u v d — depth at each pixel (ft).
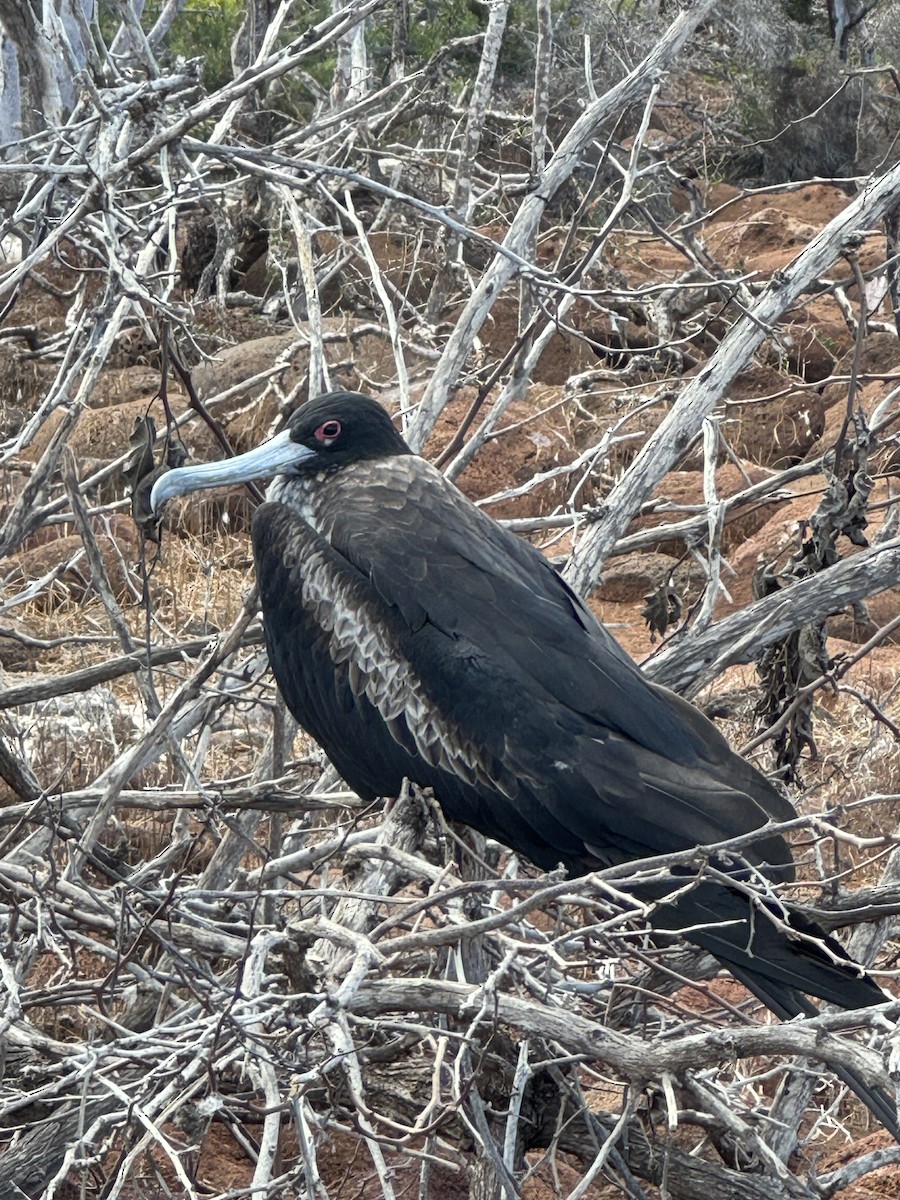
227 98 23.80
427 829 22.03
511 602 21.76
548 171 28.37
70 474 23.93
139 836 32.27
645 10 80.79
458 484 51.65
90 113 27.45
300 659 22.85
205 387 56.39
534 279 24.50
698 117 60.54
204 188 25.55
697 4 28.84
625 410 55.47
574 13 78.33
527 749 20.88
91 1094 20.57
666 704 21.53
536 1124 21.61
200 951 20.22
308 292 26.48
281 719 25.53
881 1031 18.89
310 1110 18.80
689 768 20.81
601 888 16.65
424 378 53.67
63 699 37.06
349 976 15.64
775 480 27.32
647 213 31.32
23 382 59.67
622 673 21.45
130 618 44.11
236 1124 20.85
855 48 103.60
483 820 21.48
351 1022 17.89
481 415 53.83
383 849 18.48
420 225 48.83
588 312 62.64
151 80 24.66
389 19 74.02
